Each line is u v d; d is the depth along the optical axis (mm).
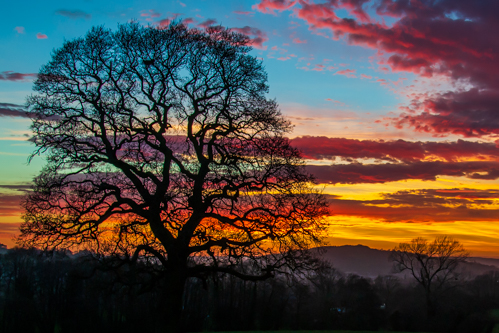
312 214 21516
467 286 72375
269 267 21234
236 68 22547
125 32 22047
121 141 21531
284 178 21859
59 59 22062
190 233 21031
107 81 22234
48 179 21219
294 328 37281
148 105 22391
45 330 34781
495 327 38562
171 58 22172
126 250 21281
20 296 36750
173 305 19922
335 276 54875
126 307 31812
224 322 33750
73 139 21609
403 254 58281
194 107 22234
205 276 21219
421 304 49562
